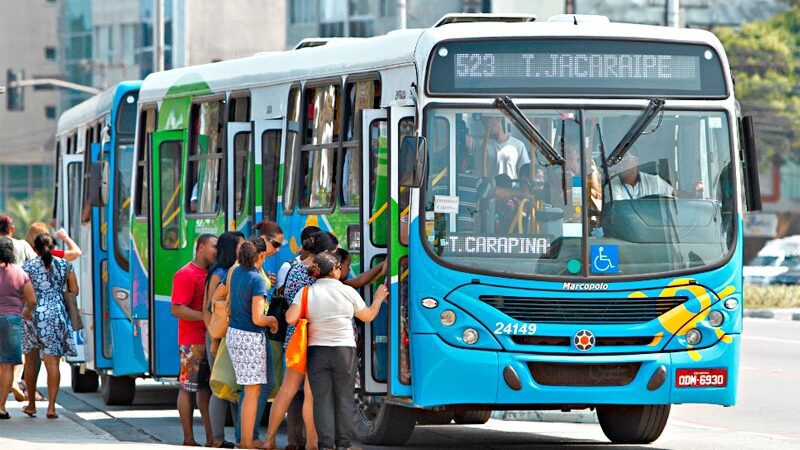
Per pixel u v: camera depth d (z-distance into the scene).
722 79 21.91
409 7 102.69
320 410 20.88
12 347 27.00
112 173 32.50
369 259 21.94
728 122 21.81
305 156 24.47
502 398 20.98
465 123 21.22
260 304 21.69
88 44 149.12
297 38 118.31
